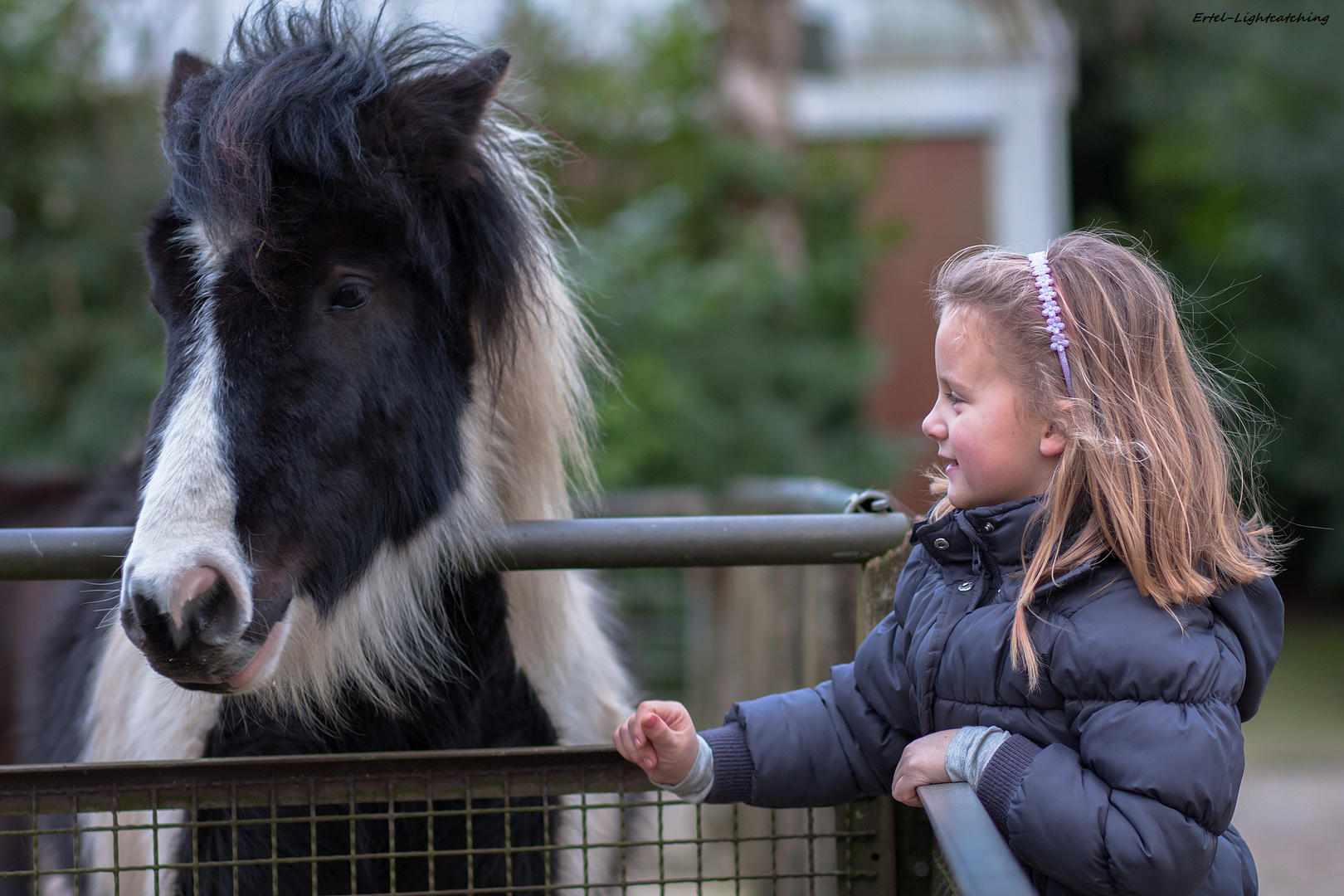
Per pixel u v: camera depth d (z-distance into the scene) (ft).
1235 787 3.32
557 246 5.69
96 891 5.45
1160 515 3.56
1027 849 3.36
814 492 7.49
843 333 18.70
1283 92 21.56
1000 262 3.96
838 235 19.49
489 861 4.67
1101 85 30.66
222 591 3.75
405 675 4.64
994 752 3.47
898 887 4.27
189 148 4.34
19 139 17.94
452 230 4.76
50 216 18.44
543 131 6.46
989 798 3.44
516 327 4.85
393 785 3.78
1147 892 3.23
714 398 16.63
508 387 4.96
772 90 19.94
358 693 4.66
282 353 4.08
